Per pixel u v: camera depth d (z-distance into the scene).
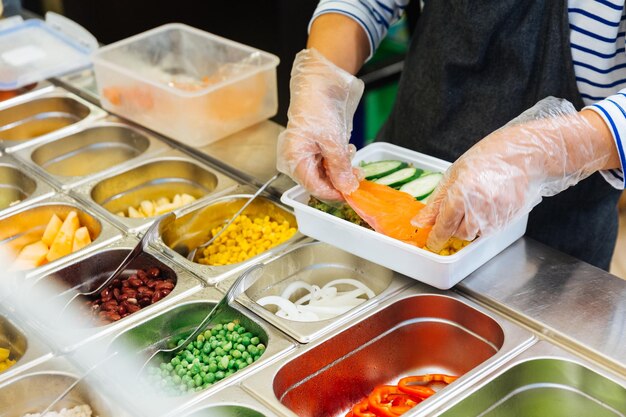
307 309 1.51
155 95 1.95
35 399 1.27
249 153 1.90
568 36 1.57
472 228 1.27
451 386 1.17
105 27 2.88
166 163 1.90
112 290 1.54
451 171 1.32
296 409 1.29
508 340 1.26
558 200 1.73
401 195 1.47
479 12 1.65
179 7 2.95
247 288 1.46
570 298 1.34
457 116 1.77
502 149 1.29
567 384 1.23
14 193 1.91
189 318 1.42
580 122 1.32
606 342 1.24
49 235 1.71
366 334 1.34
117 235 1.62
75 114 2.22
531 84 1.68
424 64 1.78
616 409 1.19
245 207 1.68
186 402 1.17
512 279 1.39
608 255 1.86
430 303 1.38
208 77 2.22
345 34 1.78
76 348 1.31
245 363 1.34
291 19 2.84
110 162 2.08
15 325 1.38
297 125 1.52
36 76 2.25
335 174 1.50
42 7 2.86
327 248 1.56
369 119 3.21
